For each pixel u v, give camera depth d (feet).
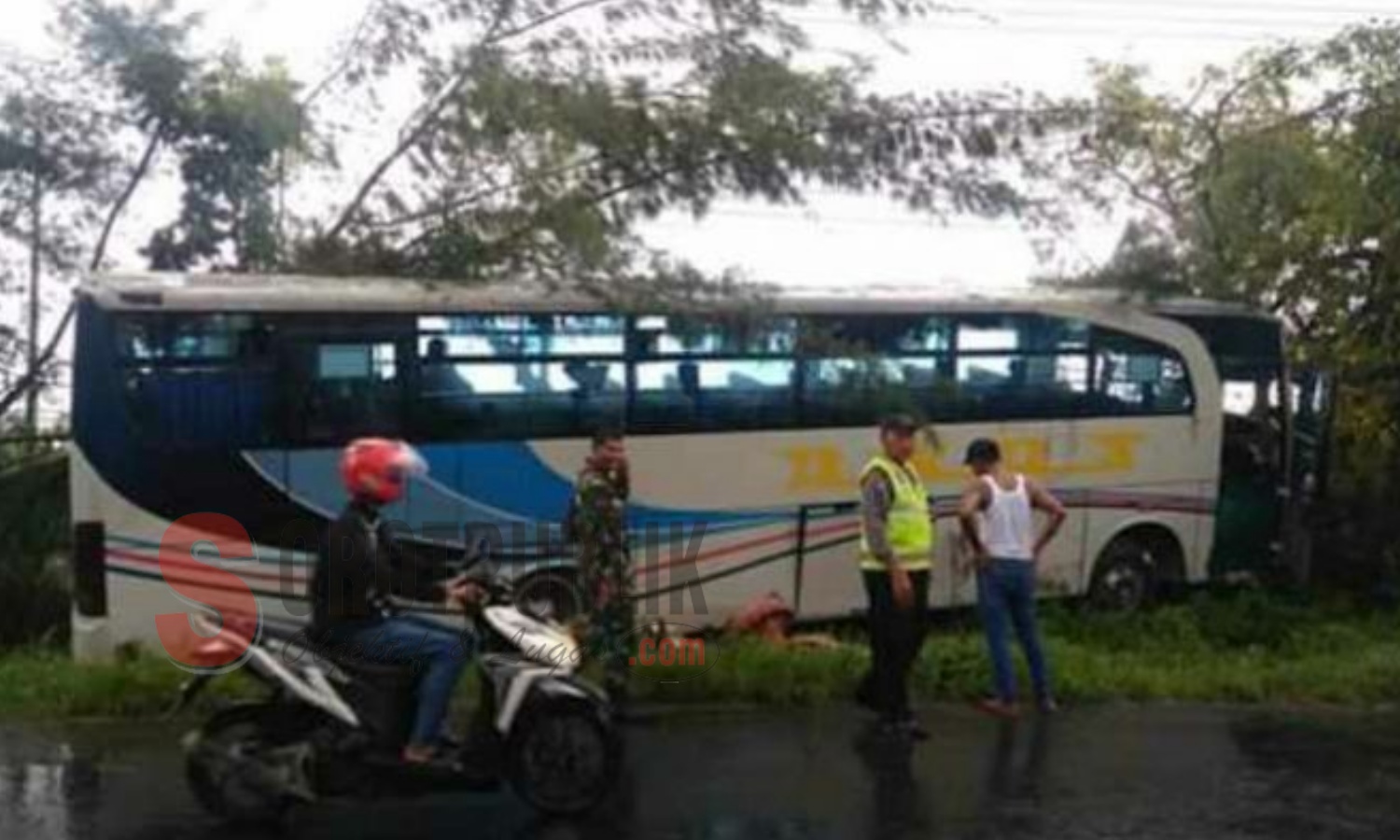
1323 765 34.65
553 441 43.83
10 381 48.03
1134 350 53.16
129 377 39.73
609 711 29.14
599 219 43.50
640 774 31.94
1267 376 56.08
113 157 48.21
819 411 47.37
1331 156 56.80
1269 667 45.75
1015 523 39.19
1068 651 44.75
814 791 30.83
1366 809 30.89
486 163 45.55
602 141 44.21
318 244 46.65
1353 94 57.16
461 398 42.88
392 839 26.84
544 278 43.83
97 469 39.47
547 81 44.50
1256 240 56.08
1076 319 51.80
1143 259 53.36
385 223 46.65
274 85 47.32
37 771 30.58
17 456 45.62
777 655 40.55
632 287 43.57
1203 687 42.91
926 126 46.75
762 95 45.06
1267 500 55.93
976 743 35.73
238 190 48.44
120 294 39.78
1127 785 32.19
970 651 42.37
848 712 38.45
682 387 45.60
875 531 35.50
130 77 47.42
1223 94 57.06
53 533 44.52
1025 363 50.90
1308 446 57.77
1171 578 54.44
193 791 27.48
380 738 26.94
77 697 35.42
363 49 46.52
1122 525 52.90
